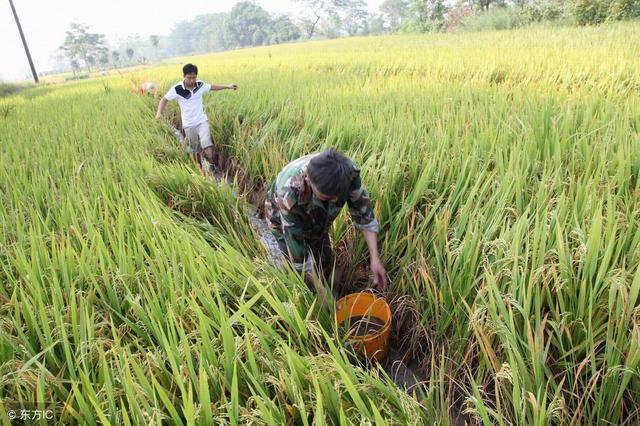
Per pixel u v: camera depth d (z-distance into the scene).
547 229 2.58
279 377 2.04
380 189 3.71
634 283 2.09
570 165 3.51
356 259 3.57
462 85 7.64
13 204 4.20
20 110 12.12
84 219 3.58
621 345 2.08
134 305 2.44
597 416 2.09
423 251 3.07
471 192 3.17
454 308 2.69
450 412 2.56
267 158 5.54
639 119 4.29
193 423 1.71
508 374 1.96
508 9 29.69
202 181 4.47
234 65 18.94
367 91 7.65
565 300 2.38
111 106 10.30
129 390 1.84
